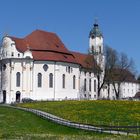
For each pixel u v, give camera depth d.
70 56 165.50
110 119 84.56
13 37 152.88
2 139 54.81
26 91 147.75
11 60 148.00
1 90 149.25
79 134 66.06
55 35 169.38
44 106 113.62
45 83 150.75
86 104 112.31
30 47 153.12
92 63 180.50
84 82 173.62
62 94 154.62
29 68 148.62
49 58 152.38
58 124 79.00
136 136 58.41
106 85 194.75
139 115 88.94
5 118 89.19
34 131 71.69
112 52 182.25
